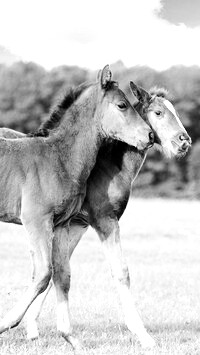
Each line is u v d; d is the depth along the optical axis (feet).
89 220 36.47
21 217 31.48
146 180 212.43
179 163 211.41
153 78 210.38
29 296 30.71
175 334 36.32
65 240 32.89
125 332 36.91
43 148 32.53
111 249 35.94
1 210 31.76
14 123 228.02
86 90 34.22
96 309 43.19
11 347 31.27
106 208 36.22
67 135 33.32
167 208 158.10
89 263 69.00
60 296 32.48
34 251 31.22
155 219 123.34
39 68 234.17
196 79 217.15
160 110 38.63
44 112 228.02
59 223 32.65
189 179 211.82
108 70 33.73
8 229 104.12
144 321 40.32
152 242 89.15
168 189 211.41
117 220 36.55
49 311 42.14
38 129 34.14
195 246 86.17
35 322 34.91
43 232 31.27
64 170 32.50
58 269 32.55
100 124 33.94
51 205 31.65
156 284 56.29
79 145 33.35
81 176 33.22
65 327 32.14
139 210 148.25
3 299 45.44
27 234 31.40
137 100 39.32
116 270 35.37
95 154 33.94
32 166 31.73
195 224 114.83
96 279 57.52
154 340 34.12
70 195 32.32
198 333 37.22
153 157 211.41
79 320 39.83
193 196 208.54
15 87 228.63
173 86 215.92
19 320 30.35
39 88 228.63
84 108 33.78
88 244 87.61
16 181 31.40
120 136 34.09
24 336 35.45
